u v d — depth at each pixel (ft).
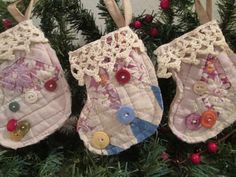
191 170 0.76
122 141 0.75
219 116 0.76
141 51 0.74
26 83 0.77
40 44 0.77
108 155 0.77
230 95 0.75
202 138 0.76
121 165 0.78
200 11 0.76
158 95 0.74
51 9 0.85
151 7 1.04
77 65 0.74
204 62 0.74
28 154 0.80
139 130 0.75
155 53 0.75
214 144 0.78
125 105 0.74
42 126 0.78
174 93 0.85
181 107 0.76
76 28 0.89
